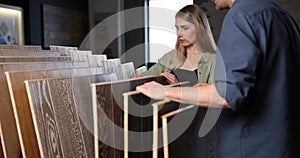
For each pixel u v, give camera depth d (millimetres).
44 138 1203
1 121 1309
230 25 1146
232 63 1089
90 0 6762
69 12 6453
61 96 1319
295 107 1270
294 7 5227
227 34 1140
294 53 1264
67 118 1327
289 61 1210
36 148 1291
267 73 1171
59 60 2508
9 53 2223
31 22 5590
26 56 2219
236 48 1100
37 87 1211
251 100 1193
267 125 1204
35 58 2162
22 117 1249
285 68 1184
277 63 1177
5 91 1365
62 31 6273
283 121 1198
